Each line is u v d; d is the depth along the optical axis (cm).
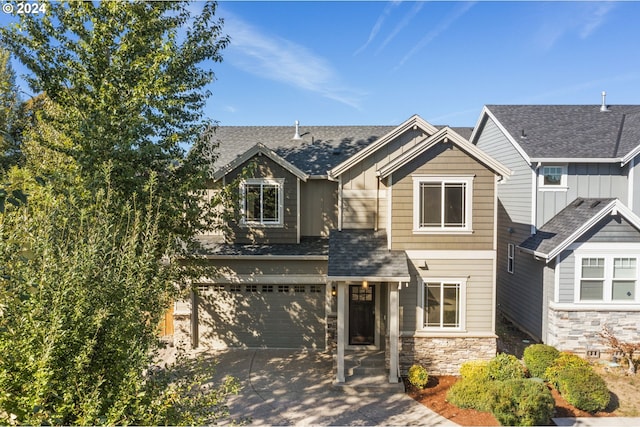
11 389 441
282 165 1507
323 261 1446
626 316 1313
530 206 1592
